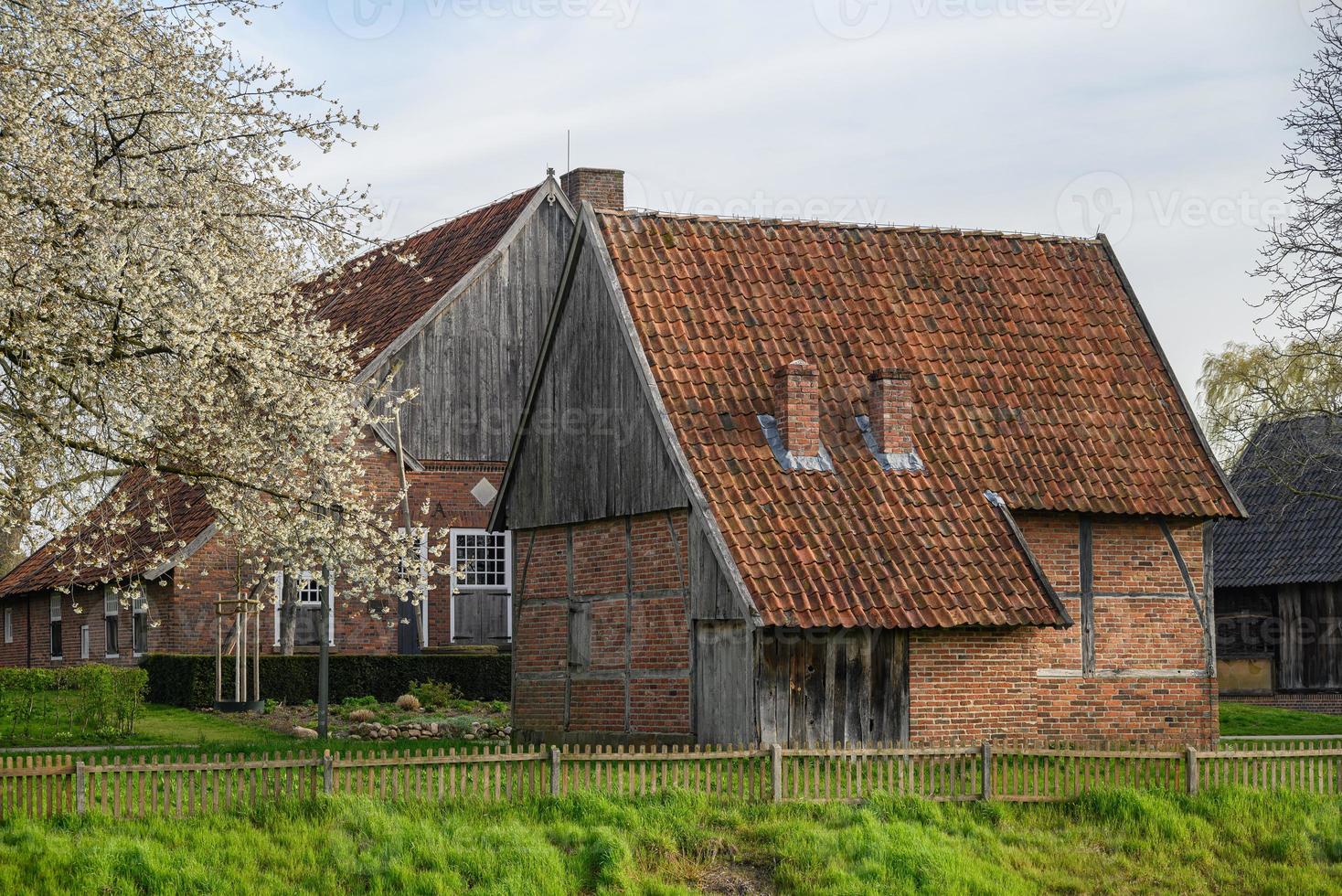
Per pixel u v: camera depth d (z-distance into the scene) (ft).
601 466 80.33
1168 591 80.94
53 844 52.75
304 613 110.52
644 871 55.11
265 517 69.41
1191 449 83.76
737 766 61.52
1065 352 85.97
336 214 69.82
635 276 80.48
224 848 54.24
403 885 52.90
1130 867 59.21
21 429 61.26
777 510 73.20
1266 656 136.15
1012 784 64.18
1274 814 64.59
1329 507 135.33
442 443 117.70
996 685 74.64
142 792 56.24
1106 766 65.26
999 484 78.38
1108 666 79.10
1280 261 101.76
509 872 53.62
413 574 75.77
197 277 62.54
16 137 58.23
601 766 61.05
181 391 63.62
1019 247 90.43
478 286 120.57
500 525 90.89
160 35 65.87
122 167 62.95
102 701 84.38
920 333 83.97
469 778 61.11
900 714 72.33
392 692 105.19
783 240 85.66
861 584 71.05
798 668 70.44
